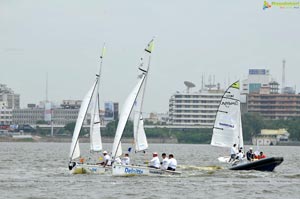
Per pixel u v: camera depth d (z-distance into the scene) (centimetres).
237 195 13862
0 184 15612
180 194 13888
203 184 15638
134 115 17812
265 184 15862
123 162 17138
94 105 18988
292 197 13700
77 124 18775
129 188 14750
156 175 16925
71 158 18612
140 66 17900
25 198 13238
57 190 14438
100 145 19050
